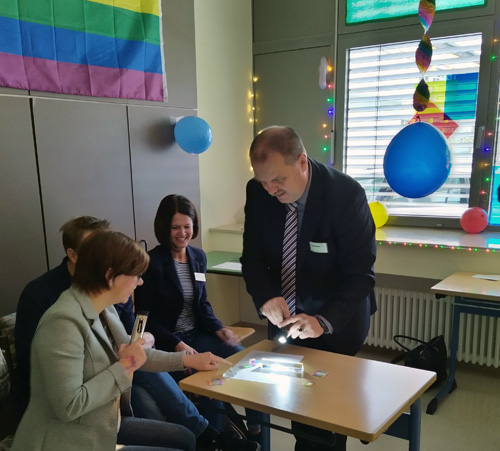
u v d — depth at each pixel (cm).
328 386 145
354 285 169
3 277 224
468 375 322
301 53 399
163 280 235
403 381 148
